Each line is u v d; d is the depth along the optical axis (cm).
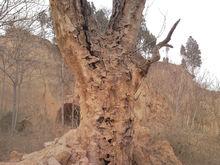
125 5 405
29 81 1182
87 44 384
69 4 377
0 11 602
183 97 989
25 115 1088
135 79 390
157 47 394
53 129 959
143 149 456
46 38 970
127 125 384
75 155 389
